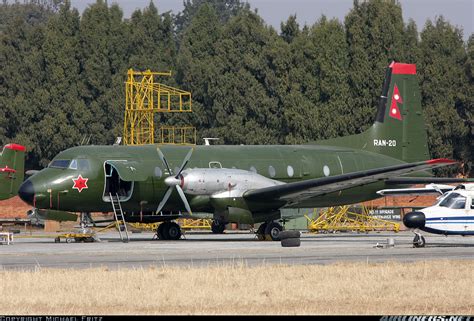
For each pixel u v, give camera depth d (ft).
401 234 533.55
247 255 339.98
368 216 591.78
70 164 440.04
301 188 433.07
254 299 230.07
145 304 223.10
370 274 271.90
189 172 433.07
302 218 592.60
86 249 374.02
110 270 280.92
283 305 223.30
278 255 339.57
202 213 453.17
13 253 351.05
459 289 246.06
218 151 469.98
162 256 336.08
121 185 452.76
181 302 225.76
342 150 505.66
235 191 437.58
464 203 372.38
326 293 239.30
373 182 454.81
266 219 448.24
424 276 268.62
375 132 519.60
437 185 518.78
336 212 594.24
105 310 216.13
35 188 431.84
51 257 333.62
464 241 421.18
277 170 476.54
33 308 218.59
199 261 314.14
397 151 523.29
